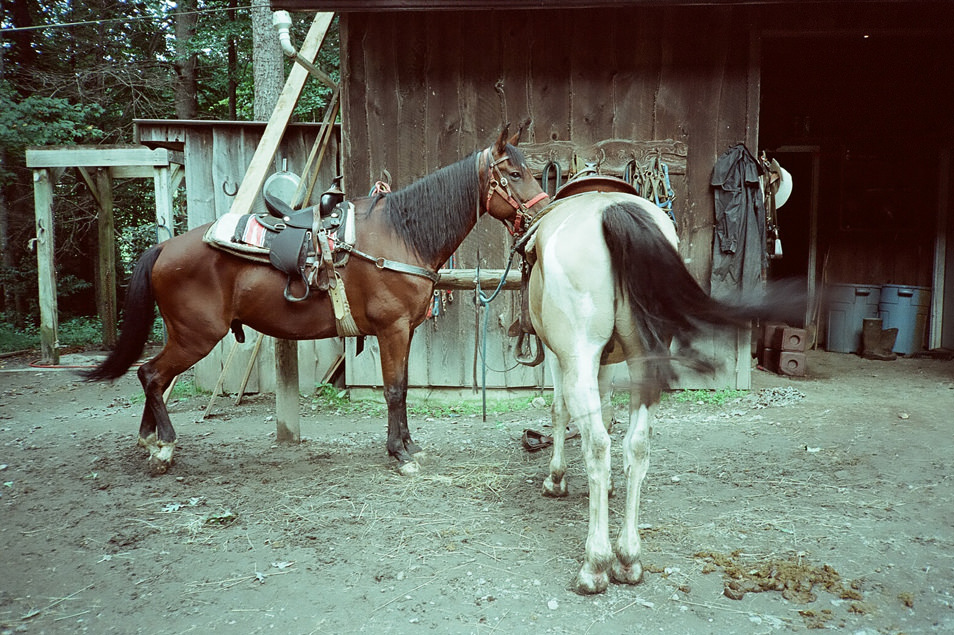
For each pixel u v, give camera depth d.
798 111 8.39
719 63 5.54
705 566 2.55
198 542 2.88
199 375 6.18
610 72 5.56
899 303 7.67
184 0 12.11
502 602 2.32
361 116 5.57
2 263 11.75
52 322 8.27
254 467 3.94
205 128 6.07
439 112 5.57
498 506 3.27
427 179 3.79
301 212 3.75
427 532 2.95
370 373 5.82
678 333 2.16
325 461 4.06
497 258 5.64
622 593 2.37
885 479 3.61
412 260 3.74
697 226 5.66
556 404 3.35
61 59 12.65
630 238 2.16
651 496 3.39
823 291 3.06
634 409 2.44
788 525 2.98
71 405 5.95
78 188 12.12
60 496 3.47
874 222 8.25
